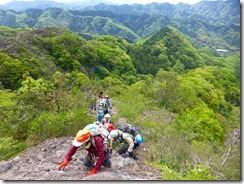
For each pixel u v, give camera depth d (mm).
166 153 7426
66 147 6395
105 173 4738
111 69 74625
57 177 4781
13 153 7570
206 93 43062
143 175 5238
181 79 46031
